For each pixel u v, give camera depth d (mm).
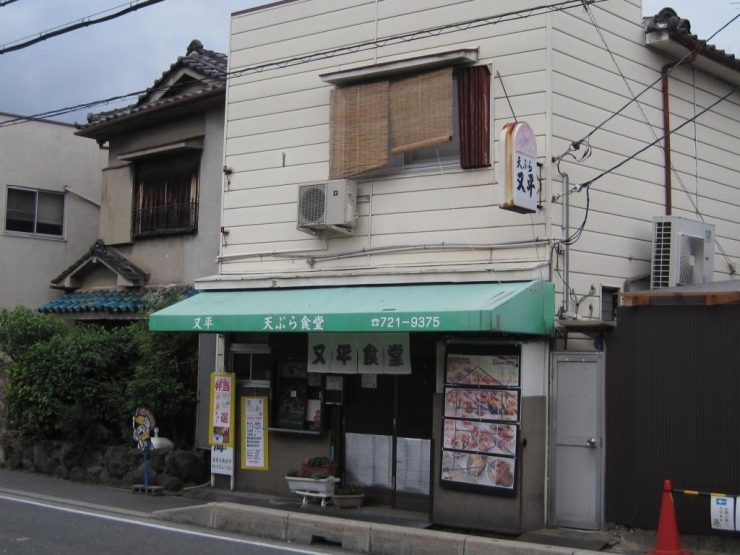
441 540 9531
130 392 14641
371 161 12344
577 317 11086
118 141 18922
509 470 10492
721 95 14297
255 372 13602
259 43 14117
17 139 20828
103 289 18719
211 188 16859
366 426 12445
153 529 10750
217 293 13695
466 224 11586
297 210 12945
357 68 12469
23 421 15828
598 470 10492
